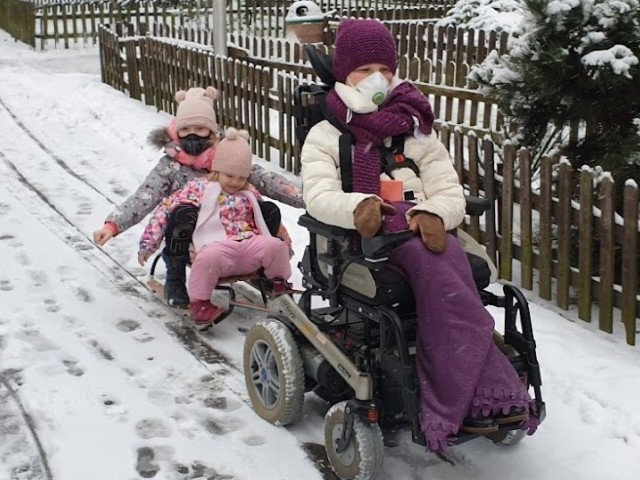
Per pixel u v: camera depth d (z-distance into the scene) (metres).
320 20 15.63
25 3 18.16
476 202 3.80
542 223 5.11
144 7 20.30
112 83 12.78
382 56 3.59
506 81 5.22
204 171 5.23
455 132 5.70
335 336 3.62
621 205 5.01
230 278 4.81
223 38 10.98
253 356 3.98
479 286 3.55
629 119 5.21
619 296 4.70
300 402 3.75
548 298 5.20
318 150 3.60
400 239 3.21
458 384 3.02
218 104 9.86
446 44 11.30
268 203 5.02
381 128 3.54
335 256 3.54
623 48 4.68
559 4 4.79
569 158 5.42
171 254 4.89
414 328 3.34
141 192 5.13
